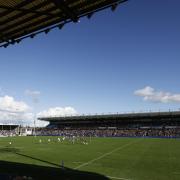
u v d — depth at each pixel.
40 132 143.38
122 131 124.00
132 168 28.48
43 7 12.48
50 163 31.64
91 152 46.09
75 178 22.67
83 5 11.88
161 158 37.31
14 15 13.59
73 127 148.25
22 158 36.44
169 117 127.69
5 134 137.88
